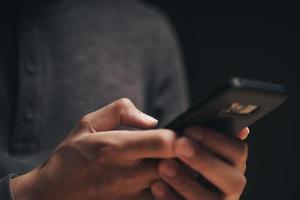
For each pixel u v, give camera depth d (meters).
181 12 1.29
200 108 0.51
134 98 0.91
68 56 0.88
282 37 1.28
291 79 1.27
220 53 1.28
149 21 0.97
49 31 0.89
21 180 0.60
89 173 0.56
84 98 0.87
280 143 1.23
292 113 1.24
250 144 1.23
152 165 0.55
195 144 0.53
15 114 0.83
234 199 0.55
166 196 0.56
